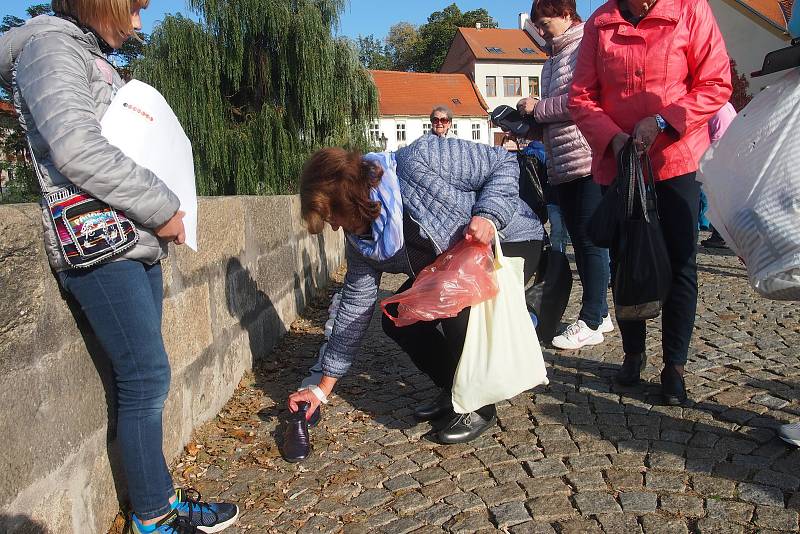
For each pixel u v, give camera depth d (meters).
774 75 2.67
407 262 2.83
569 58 3.96
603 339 4.40
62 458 2.06
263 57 13.75
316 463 2.87
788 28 2.62
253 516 2.48
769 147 2.47
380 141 15.34
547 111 4.00
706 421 2.98
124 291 1.99
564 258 3.29
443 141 2.79
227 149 13.41
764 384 3.38
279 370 4.22
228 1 13.54
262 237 4.55
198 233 3.29
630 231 2.91
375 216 2.61
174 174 2.11
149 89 2.08
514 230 2.96
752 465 2.55
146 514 2.17
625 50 3.06
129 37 2.07
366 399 3.58
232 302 3.82
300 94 13.88
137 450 2.12
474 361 2.72
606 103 3.19
